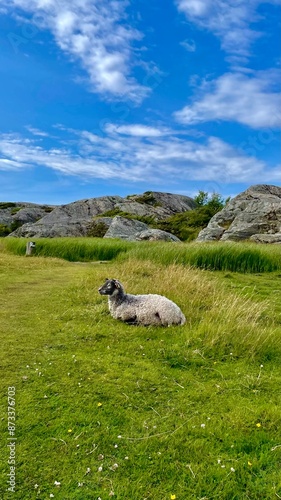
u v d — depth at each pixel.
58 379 4.86
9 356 5.55
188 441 3.72
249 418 4.09
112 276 11.56
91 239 25.30
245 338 6.13
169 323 6.95
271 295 10.74
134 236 28.92
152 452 3.56
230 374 5.19
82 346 6.03
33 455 3.47
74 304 8.73
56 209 47.59
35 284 11.58
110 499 3.02
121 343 6.16
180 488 3.15
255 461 3.46
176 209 52.81
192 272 12.36
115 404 4.30
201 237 30.64
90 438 3.71
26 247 22.03
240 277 14.00
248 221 29.36
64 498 3.02
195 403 4.40
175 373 5.15
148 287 9.82
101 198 52.16
